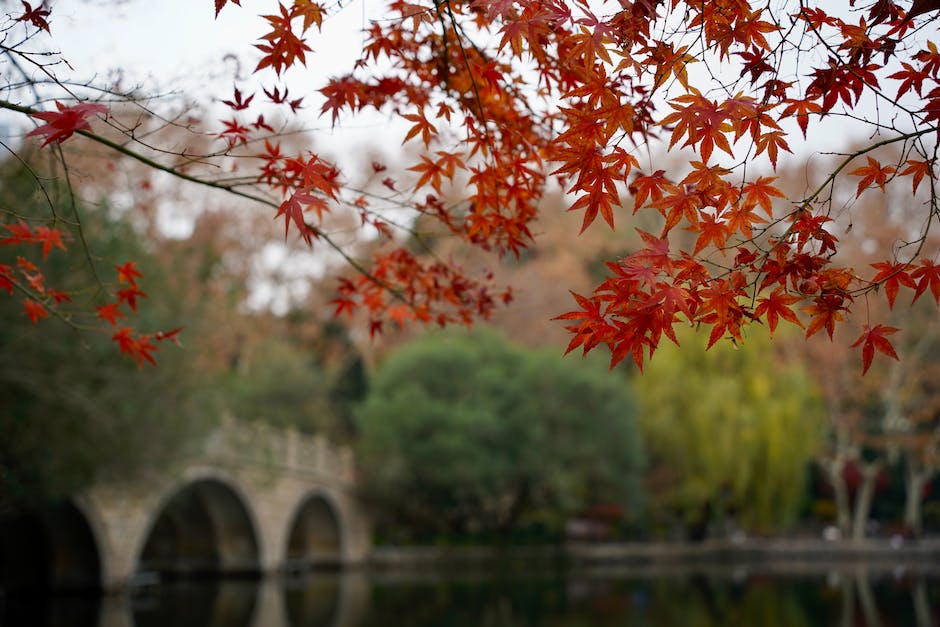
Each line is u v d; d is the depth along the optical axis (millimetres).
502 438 25297
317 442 23984
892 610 14375
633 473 26266
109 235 11633
